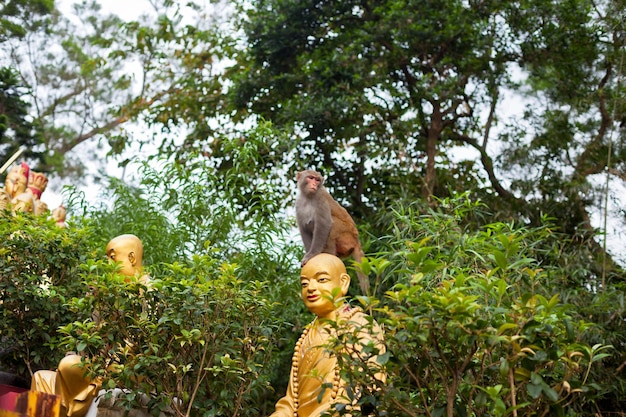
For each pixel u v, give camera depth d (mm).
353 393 6332
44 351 9438
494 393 5688
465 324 5902
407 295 6066
